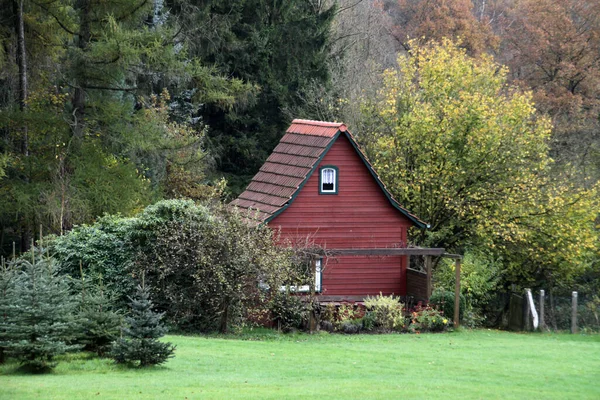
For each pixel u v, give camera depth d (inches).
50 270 679.1
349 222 1208.8
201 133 1594.5
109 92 1348.4
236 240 951.6
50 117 1161.4
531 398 596.4
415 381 657.0
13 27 1205.1
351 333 1036.5
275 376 653.3
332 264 1205.1
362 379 657.6
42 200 1141.1
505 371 749.9
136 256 965.8
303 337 976.9
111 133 1250.6
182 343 824.3
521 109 1307.8
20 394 518.9
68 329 663.1
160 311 976.3
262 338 949.8
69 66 1244.5
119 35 1143.0
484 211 1284.4
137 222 969.5
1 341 613.3
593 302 1320.1
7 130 1210.0
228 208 1003.3
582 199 1289.4
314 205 1194.6
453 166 1294.3
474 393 604.1
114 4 1182.9
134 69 1376.7
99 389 545.3
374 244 1219.2
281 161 1275.8
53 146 1175.6
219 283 944.9
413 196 1337.4
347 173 1207.6
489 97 1320.1
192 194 1444.4
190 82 1611.7
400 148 1342.3
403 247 1225.4
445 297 1136.8
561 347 961.5
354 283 1214.9
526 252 1322.6
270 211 1169.4
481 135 1264.8
